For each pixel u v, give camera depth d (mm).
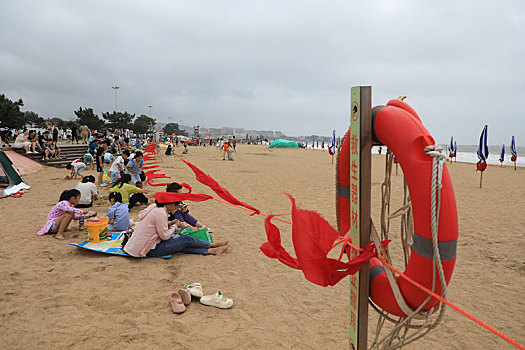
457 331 3668
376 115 1832
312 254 1660
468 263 5734
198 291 4066
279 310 3967
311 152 51844
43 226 6793
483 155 14695
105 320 3533
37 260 5031
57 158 18812
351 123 1929
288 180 16062
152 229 5219
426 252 1604
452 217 1579
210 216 8438
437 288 1619
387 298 1862
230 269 5082
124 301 3936
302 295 4375
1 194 9805
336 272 1720
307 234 1665
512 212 9625
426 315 1762
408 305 1771
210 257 5516
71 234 6359
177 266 5039
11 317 3494
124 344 3146
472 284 4906
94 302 3875
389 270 1805
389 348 1941
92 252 5438
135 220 7363
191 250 5598
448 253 1587
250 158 31781
